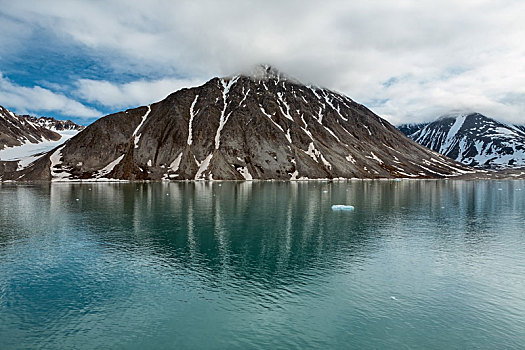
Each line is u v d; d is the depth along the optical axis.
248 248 37.44
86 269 30.66
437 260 33.50
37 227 48.12
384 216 58.94
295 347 18.75
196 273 29.72
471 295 25.39
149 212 61.88
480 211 65.94
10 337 19.70
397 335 19.95
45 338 19.66
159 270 30.42
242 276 29.03
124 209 65.38
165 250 36.53
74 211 62.69
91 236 42.75
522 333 20.20
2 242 39.75
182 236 42.91
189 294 25.47
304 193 100.06
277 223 51.69
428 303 24.05
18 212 61.41
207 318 21.92
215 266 31.48
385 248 37.72
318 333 20.16
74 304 23.81
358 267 31.39
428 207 71.44
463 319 21.84
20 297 24.84
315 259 33.59
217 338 19.64
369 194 99.38
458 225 51.16
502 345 19.00
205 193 98.31
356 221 53.81
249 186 130.00
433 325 21.09
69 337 19.75
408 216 59.25
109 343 19.17
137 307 23.41
